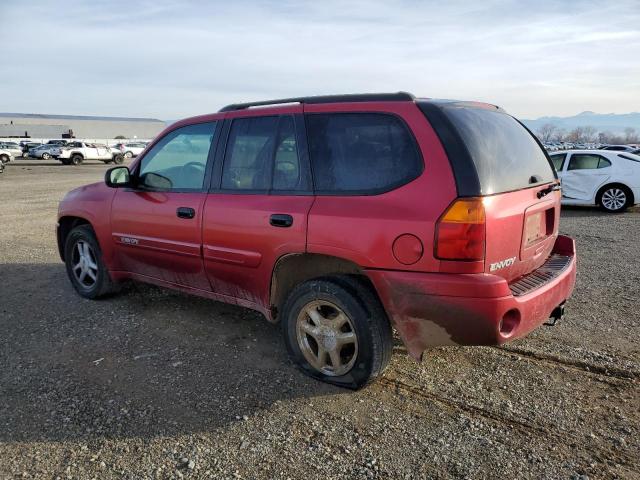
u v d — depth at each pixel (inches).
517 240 125.2
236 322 183.8
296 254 137.0
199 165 164.7
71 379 143.1
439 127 119.3
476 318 113.2
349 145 131.3
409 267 117.8
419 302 117.3
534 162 144.6
